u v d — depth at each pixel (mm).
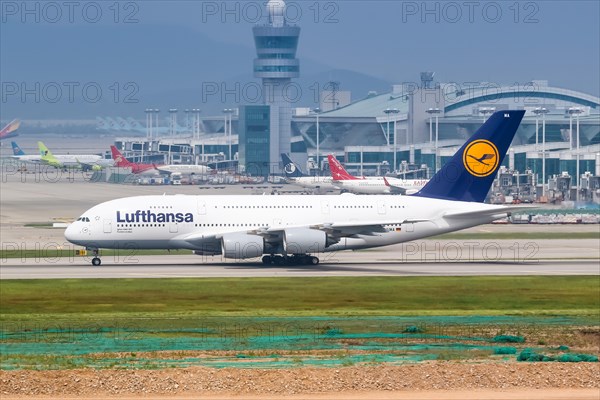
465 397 145125
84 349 181375
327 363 168250
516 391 149625
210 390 148750
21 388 148625
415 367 162125
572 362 171125
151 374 156500
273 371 158250
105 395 146375
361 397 145250
